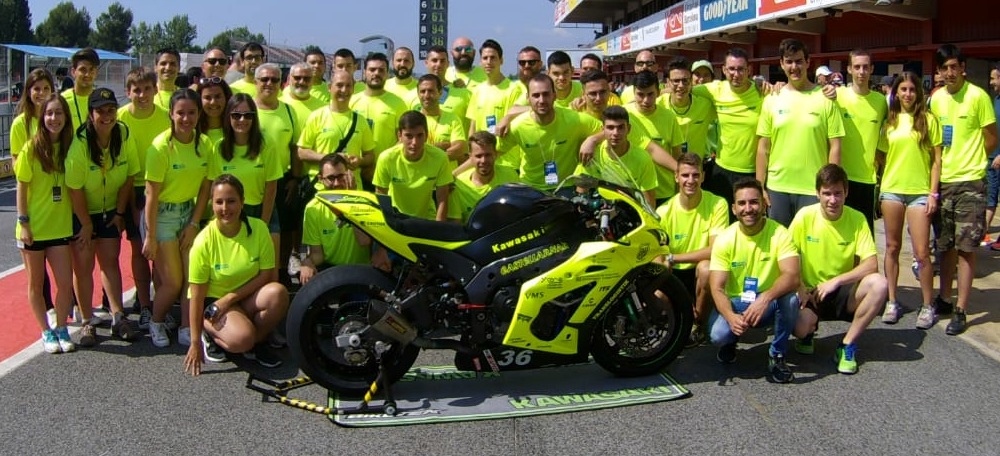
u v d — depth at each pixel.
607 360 5.05
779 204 6.35
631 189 5.01
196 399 4.84
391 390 4.92
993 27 13.07
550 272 4.66
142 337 6.04
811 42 19.84
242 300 5.33
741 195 5.15
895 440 4.24
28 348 5.77
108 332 6.16
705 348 5.74
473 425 4.46
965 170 6.10
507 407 4.70
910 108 6.12
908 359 5.47
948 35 14.12
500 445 4.21
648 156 5.95
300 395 4.93
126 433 4.36
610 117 5.66
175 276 5.75
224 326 5.13
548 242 4.74
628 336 5.06
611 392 4.91
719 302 5.25
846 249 5.48
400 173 5.82
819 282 5.61
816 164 6.22
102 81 27.83
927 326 6.12
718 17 20.84
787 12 16.34
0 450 4.16
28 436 4.32
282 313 5.32
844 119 6.37
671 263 5.62
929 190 6.14
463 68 9.55
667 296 5.19
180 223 5.76
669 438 4.28
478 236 4.72
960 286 6.10
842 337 5.95
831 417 4.54
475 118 8.37
